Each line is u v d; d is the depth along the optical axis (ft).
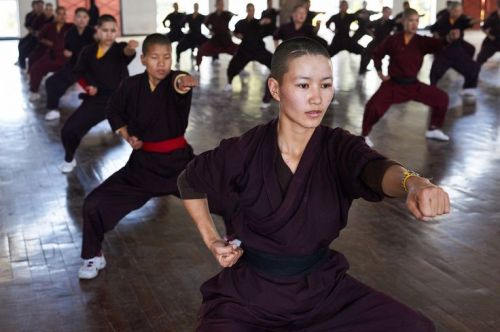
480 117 24.52
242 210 6.31
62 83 24.75
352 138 6.02
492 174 17.28
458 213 14.42
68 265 12.05
